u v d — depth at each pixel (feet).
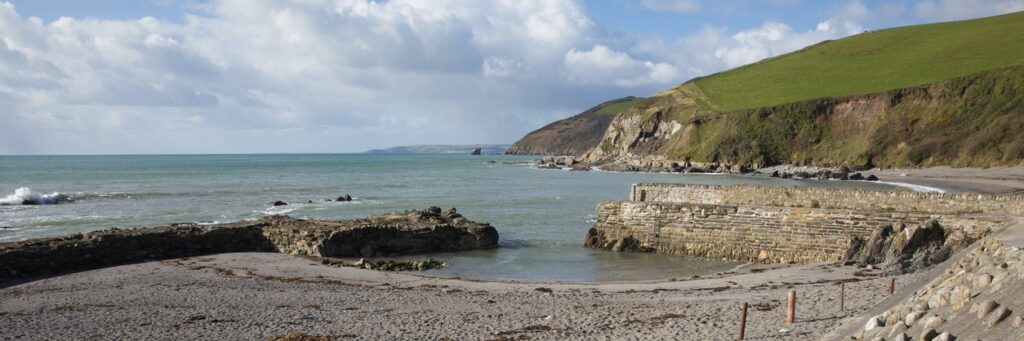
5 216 191.31
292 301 85.61
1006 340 34.09
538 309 79.87
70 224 175.42
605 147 648.38
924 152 381.60
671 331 65.82
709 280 101.35
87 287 95.04
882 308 64.85
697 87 641.81
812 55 652.07
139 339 67.46
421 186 324.60
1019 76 389.39
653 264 122.01
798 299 79.71
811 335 58.39
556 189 300.61
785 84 570.46
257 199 250.37
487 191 289.53
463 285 98.78
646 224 135.44
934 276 75.92
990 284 44.16
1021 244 74.28
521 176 424.87
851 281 92.48
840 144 447.42
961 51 512.63
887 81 496.64
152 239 123.85
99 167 581.12
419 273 113.80
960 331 39.04
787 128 474.08
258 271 108.78
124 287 94.99
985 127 369.50
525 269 118.83
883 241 110.93
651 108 621.31
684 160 497.46
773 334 60.80
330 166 627.05
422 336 66.90
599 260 126.72
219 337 67.82
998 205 114.62
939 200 119.65
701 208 129.29
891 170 381.81
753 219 123.95
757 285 93.71
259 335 68.39
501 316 75.97
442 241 139.95
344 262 119.55
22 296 88.94
